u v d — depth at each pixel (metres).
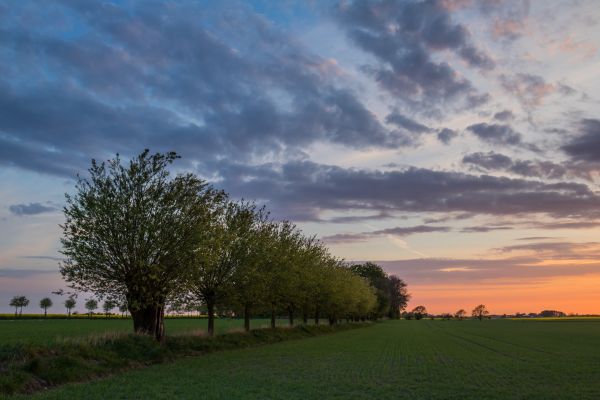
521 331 107.94
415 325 159.25
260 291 51.94
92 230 33.97
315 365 32.91
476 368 33.38
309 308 86.06
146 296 35.28
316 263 81.38
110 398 19.12
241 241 49.97
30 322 113.56
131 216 35.19
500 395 22.28
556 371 32.00
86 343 28.56
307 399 20.34
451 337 80.06
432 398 21.34
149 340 34.03
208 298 48.66
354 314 140.88
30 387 20.89
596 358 41.97
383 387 24.16
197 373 27.09
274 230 61.31
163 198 36.75
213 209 40.69
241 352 41.06
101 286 35.38
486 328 130.25
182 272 36.12
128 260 35.25
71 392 20.00
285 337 61.44
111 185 36.06
